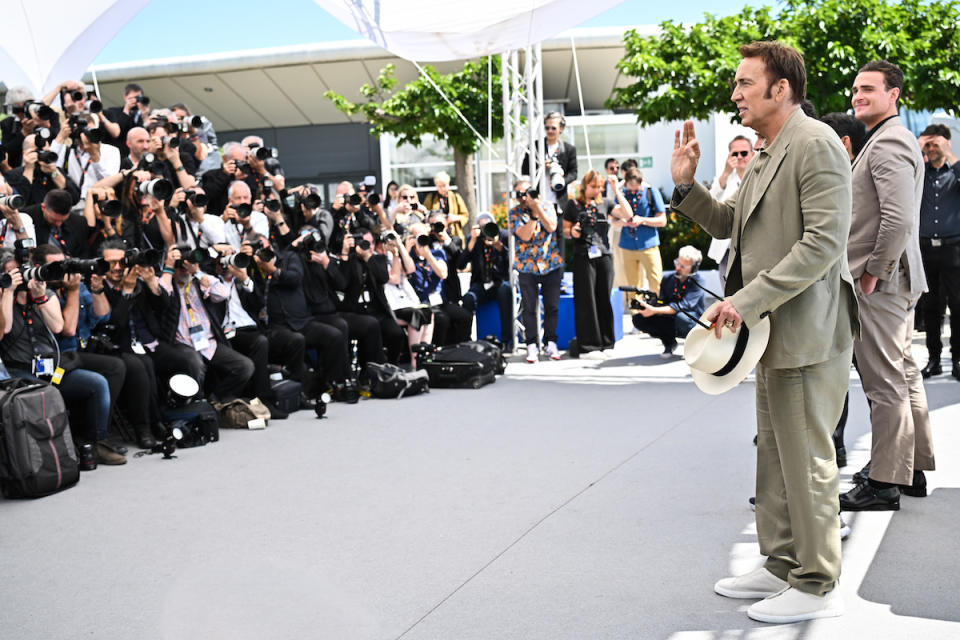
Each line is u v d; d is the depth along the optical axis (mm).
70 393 4895
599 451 4820
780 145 2609
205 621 2750
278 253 6621
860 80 3656
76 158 6379
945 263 6430
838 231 2449
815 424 2605
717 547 3264
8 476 4172
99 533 3680
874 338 3537
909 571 2973
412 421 5848
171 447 5000
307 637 2611
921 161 3568
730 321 2490
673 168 2885
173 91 18172
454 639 2572
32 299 4695
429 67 14805
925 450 3754
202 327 5785
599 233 8633
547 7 7746
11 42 8359
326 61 17156
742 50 2672
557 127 8898
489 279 9180
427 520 3705
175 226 5926
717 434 5113
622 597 2836
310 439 5395
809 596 2621
